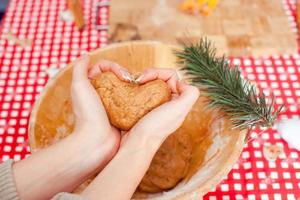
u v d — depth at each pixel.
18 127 0.82
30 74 0.89
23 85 0.88
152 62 0.73
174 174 0.67
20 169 0.57
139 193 0.68
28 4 1.02
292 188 0.73
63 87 0.69
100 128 0.60
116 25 0.94
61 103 0.69
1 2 1.21
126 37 0.92
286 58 0.88
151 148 0.58
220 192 0.73
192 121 0.72
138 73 0.68
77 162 0.59
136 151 0.57
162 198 0.58
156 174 0.67
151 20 0.94
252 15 0.94
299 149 0.76
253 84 0.71
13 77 0.89
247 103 0.66
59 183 0.58
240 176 0.74
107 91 0.62
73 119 0.71
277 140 0.77
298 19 0.91
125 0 0.98
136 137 0.58
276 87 0.84
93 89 0.62
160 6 0.97
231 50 0.89
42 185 0.57
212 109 0.69
